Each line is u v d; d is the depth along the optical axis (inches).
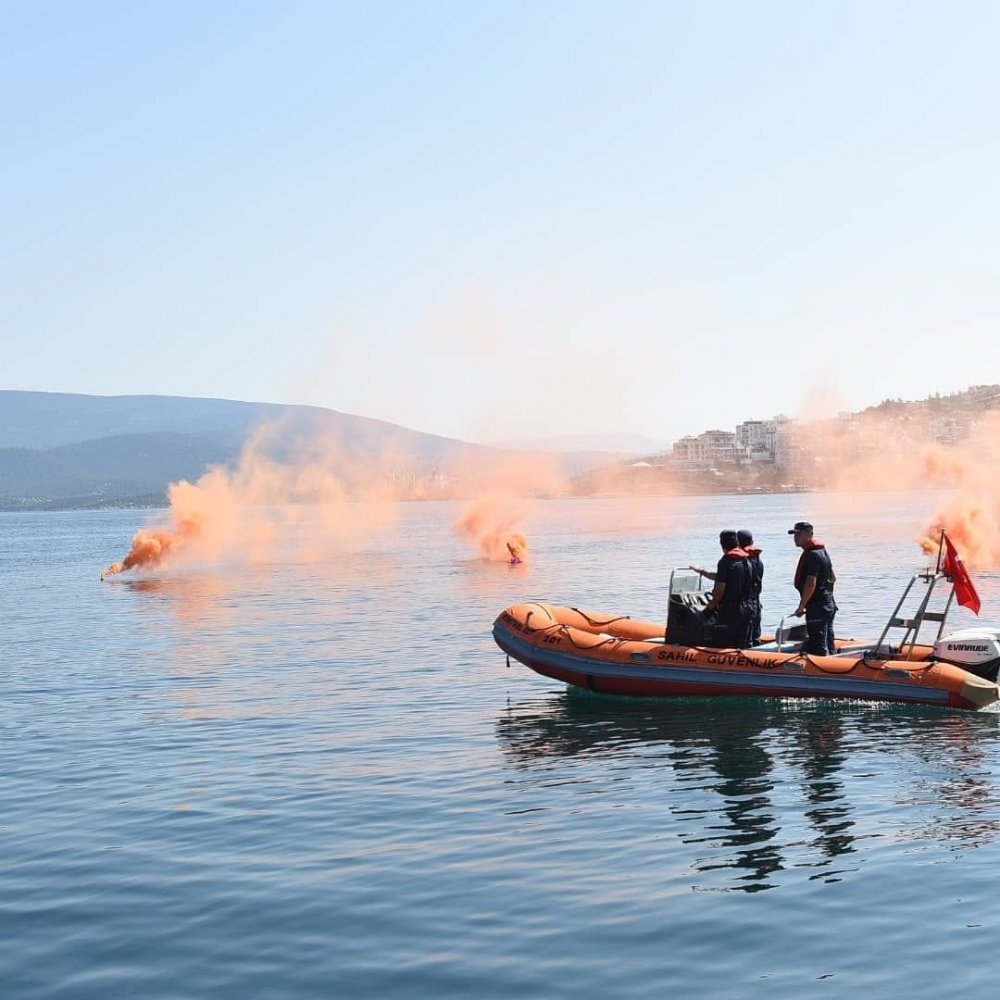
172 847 380.8
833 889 322.3
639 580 1498.5
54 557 2869.1
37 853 379.9
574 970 275.9
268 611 1193.4
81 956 295.9
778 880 331.3
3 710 646.5
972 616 970.7
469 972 277.1
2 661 864.3
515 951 288.0
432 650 845.8
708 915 306.3
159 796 445.4
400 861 358.6
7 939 308.3
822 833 375.2
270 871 353.4
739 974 270.5
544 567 1801.2
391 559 2123.5
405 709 613.0
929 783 434.3
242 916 318.0
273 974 280.8
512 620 677.3
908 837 367.6
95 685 729.0
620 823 393.1
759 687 594.6
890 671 577.9
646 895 322.7
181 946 299.7
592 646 636.1
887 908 306.7
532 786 446.6
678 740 524.7
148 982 279.3
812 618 616.7
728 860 350.6
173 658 847.7
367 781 458.6
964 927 292.0
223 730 569.3
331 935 302.7
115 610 1272.1
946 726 538.9
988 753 482.6
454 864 354.3
